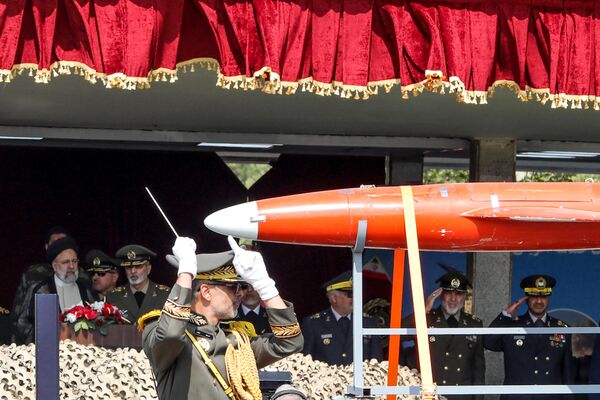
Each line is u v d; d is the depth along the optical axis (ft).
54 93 110.83
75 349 85.40
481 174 150.00
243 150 160.25
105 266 122.42
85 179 155.33
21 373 81.76
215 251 159.33
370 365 99.14
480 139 150.30
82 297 117.80
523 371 122.42
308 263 163.22
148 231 156.87
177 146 153.38
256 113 125.80
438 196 84.48
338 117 128.98
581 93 93.81
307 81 89.45
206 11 86.69
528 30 93.40
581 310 156.46
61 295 116.57
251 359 63.31
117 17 85.87
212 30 86.79
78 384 82.69
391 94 109.19
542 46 93.66
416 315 76.89
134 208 156.76
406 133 146.82
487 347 124.06
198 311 63.57
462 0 91.35
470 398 119.96
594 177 261.24
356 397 77.36
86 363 84.48
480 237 84.89
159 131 145.07
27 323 115.65
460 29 91.45
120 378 83.56
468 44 91.56
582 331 79.66
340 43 90.12
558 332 79.46
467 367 119.65
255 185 162.50
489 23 92.07
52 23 84.84
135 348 93.40
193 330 62.75
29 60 85.30
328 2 89.61
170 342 59.21
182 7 87.25
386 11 90.48
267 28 87.04
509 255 150.20
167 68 86.89
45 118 132.87
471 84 92.02
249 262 63.00
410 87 90.84
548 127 136.98
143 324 63.10
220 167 160.35
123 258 119.55
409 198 83.30
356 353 77.15
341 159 164.45
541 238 86.07
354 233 82.79
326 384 93.09
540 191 86.17
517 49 92.79
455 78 90.58
